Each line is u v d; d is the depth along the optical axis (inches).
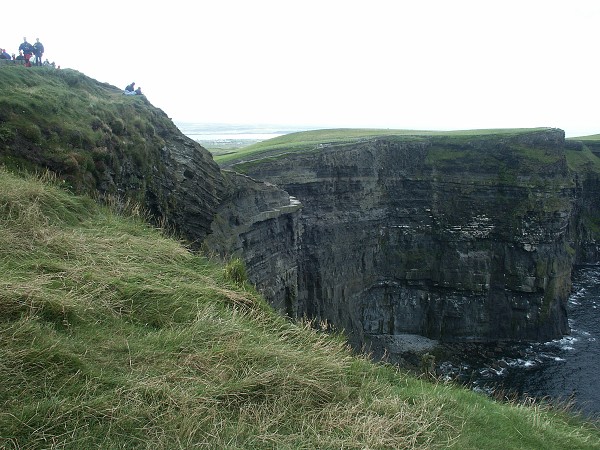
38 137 713.6
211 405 365.4
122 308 472.4
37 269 476.1
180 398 358.3
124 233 655.8
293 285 1785.2
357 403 417.4
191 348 430.3
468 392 571.8
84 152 771.4
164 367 394.9
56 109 789.9
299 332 539.5
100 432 313.1
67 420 312.3
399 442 371.9
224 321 490.3
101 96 1051.3
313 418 385.4
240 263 682.8
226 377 405.1
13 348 352.5
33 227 545.0
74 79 1001.5
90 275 491.5
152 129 1048.2
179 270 599.8
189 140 1193.4
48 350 358.3
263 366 430.6
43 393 331.3
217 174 1246.9
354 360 527.8
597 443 502.6
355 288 2516.0
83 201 694.5
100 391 345.1
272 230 1641.2
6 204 566.9
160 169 1024.9
